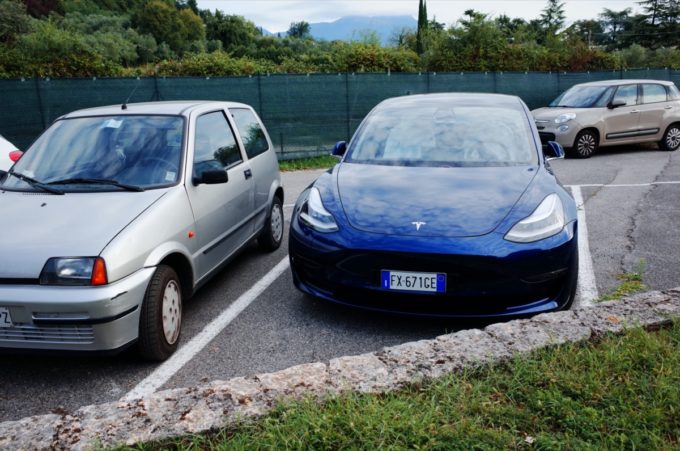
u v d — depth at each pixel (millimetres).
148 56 86500
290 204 8336
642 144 15242
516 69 20922
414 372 2600
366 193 4008
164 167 3980
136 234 3254
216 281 4957
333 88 12977
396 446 2094
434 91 14273
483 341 2873
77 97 10977
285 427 2211
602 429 2201
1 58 14859
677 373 2545
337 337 3689
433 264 3408
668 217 6668
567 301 3627
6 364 3453
